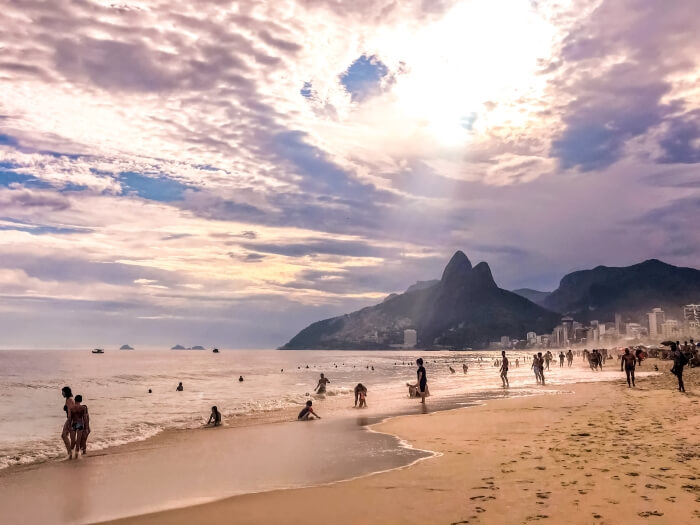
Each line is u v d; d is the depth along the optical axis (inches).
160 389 1910.7
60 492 364.2
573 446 414.9
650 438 426.3
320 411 925.8
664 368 1943.9
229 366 4741.6
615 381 1278.3
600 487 282.2
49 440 729.6
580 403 767.7
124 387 2090.3
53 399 1605.6
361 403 996.6
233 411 1040.8
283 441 568.1
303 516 269.9
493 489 296.2
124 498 340.5
